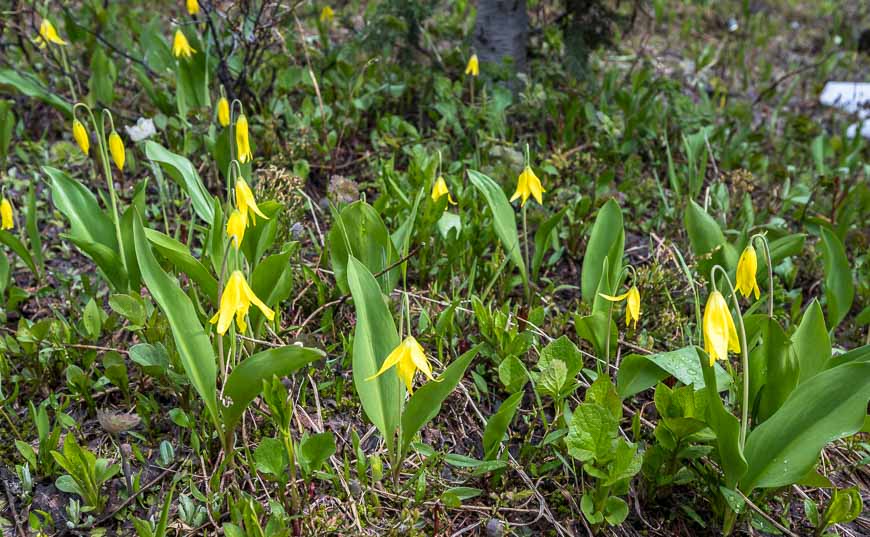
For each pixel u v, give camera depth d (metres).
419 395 1.03
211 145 1.47
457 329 1.28
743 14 2.74
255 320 1.18
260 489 1.08
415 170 1.42
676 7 2.94
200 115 1.50
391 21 1.68
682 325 1.31
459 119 1.68
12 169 1.51
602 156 1.69
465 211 1.46
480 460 1.12
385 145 1.61
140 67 1.76
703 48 2.59
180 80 1.50
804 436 1.00
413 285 1.36
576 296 1.40
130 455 1.11
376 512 1.07
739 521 1.09
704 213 1.31
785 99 2.05
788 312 1.41
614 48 1.88
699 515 1.10
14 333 1.19
